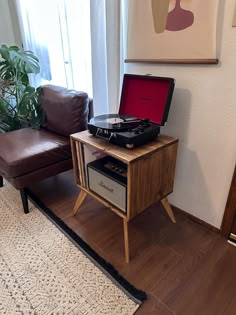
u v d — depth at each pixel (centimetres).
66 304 104
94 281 114
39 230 146
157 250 132
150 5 125
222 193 135
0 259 126
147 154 111
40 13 226
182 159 147
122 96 147
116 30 146
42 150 159
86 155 135
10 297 107
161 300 106
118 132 116
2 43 283
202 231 146
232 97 113
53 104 183
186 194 154
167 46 127
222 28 106
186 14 114
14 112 248
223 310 102
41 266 122
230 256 129
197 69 121
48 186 194
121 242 138
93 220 155
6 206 169
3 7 270
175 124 142
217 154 129
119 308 102
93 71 173
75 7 187
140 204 122
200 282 114
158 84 129
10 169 146
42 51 248
